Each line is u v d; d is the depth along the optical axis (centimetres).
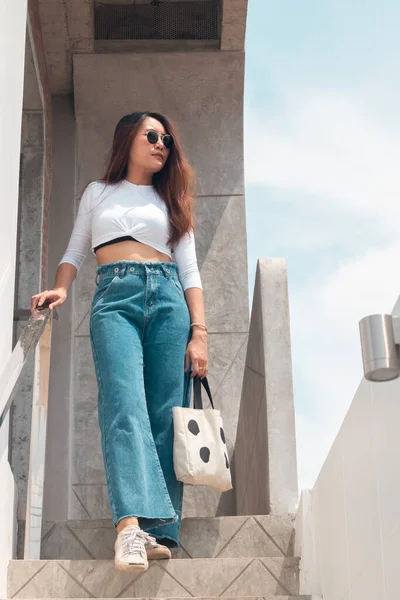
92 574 264
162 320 291
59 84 571
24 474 469
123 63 554
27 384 480
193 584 267
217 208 545
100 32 566
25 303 502
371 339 130
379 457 180
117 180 312
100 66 552
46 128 543
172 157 316
